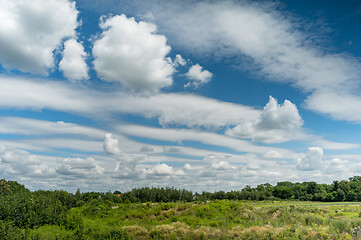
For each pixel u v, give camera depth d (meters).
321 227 24.09
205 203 39.00
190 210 33.25
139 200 66.62
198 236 22.67
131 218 33.31
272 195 119.69
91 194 65.94
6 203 25.70
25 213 26.06
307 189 115.25
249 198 97.69
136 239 22.92
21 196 29.73
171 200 68.19
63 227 26.05
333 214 36.47
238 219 29.12
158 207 35.72
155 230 24.55
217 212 32.50
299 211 34.41
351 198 102.81
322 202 98.44
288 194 116.12
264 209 35.44
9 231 18.39
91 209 39.28
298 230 22.39
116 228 24.09
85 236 22.28
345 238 20.36
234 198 95.38
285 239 20.31
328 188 119.50
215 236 22.69
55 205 31.25
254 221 28.72
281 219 28.80
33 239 18.53
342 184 116.56
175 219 30.50
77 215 29.70
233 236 22.55
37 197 31.81
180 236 23.38
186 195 70.44
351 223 25.48
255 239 21.14
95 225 27.94
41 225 26.16
